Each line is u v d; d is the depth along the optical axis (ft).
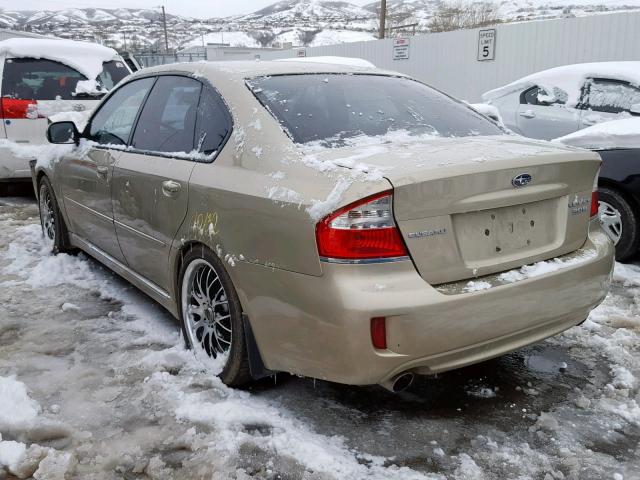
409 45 59.06
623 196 15.53
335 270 7.33
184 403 9.09
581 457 8.00
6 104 23.58
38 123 24.03
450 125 10.35
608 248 9.45
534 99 24.52
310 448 8.04
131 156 11.81
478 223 7.96
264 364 8.70
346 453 8.03
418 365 7.61
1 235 19.47
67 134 14.34
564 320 8.96
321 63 11.78
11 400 9.19
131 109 12.73
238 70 10.46
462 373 10.21
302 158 8.23
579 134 16.31
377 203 7.25
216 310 9.77
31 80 24.53
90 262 16.22
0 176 24.00
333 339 7.44
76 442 8.29
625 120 16.38
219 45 110.83
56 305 13.34
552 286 8.39
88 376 10.05
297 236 7.64
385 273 7.34
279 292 8.00
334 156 8.23
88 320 12.48
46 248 17.56
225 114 9.76
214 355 9.98
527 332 8.42
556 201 8.86
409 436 8.43
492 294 7.76
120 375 10.05
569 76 23.34
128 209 11.76
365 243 7.26
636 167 14.97
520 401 9.35
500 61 50.85
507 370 10.32
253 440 8.23
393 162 7.74
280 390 9.57
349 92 10.48
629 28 42.16
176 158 10.42
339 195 7.33
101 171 12.80
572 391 9.62
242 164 8.94
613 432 8.56
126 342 11.37
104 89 25.77
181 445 8.20
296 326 7.87
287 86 10.10
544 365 10.50
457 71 54.75
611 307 13.03
